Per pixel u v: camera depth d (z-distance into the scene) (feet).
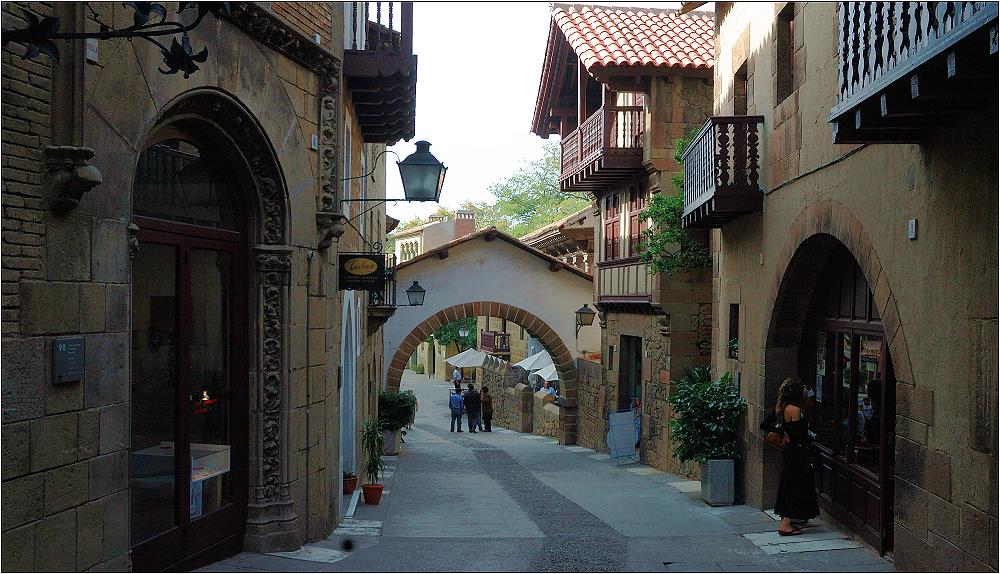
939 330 25.68
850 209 32.58
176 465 27.61
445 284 110.63
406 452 85.20
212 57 26.73
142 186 26.12
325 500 35.45
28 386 19.62
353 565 30.30
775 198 42.22
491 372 142.20
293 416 32.04
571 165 78.89
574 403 100.17
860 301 36.86
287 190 31.19
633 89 64.85
